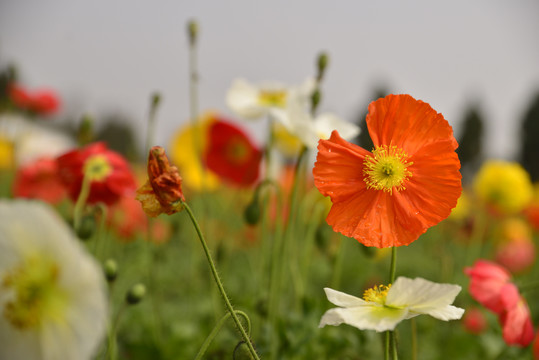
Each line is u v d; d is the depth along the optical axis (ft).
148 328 2.84
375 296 1.50
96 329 1.30
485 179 4.83
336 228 1.54
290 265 2.63
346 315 1.43
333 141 1.57
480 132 35.55
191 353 2.65
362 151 1.56
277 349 2.36
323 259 4.36
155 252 3.39
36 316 1.32
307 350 2.38
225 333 2.57
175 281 3.91
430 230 5.48
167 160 1.54
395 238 1.53
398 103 1.56
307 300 2.40
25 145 4.62
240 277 4.01
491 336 3.01
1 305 1.32
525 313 2.14
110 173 2.54
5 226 1.30
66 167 2.51
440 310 1.44
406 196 1.55
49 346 1.32
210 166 3.45
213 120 3.50
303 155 2.28
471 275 2.16
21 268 1.32
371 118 1.57
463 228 5.12
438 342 3.50
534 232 6.11
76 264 1.29
